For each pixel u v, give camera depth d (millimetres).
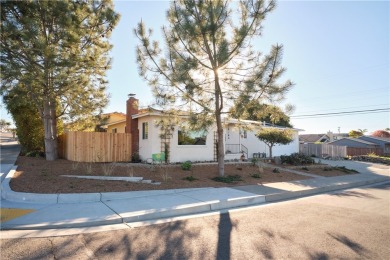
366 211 6898
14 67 9734
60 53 10281
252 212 6742
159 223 5727
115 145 14289
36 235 4848
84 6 11859
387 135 49375
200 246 4430
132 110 15977
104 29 12719
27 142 15453
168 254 4102
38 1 10109
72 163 11906
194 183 9859
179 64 9375
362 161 26312
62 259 3861
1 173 9398
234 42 9945
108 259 3887
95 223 5551
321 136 51594
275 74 9609
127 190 8273
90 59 11891
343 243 4609
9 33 9711
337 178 13336
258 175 12047
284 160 17484
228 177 11141
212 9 9125
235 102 9953
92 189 8016
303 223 5770
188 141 15648
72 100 12914
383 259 3992
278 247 4410
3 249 4191
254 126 11773
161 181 9734
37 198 7000
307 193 9594
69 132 13875
